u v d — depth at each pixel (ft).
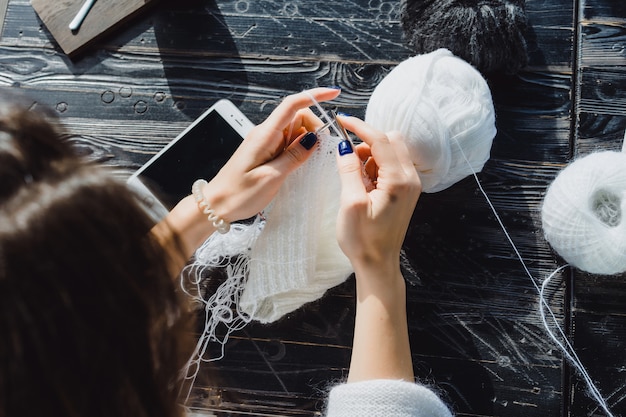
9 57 2.75
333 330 2.50
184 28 2.76
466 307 2.50
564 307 2.48
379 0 2.74
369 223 1.93
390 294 1.95
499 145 2.61
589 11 2.67
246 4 2.77
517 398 2.43
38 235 1.03
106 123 2.70
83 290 1.07
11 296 1.02
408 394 1.71
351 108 2.68
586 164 2.26
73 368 1.08
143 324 1.18
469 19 2.29
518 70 2.55
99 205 1.11
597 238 2.21
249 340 2.51
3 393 1.05
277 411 2.47
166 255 1.32
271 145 2.20
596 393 2.40
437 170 2.25
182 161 2.53
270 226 2.31
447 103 2.17
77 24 2.70
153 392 1.24
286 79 2.71
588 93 2.62
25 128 1.11
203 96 2.71
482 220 2.56
